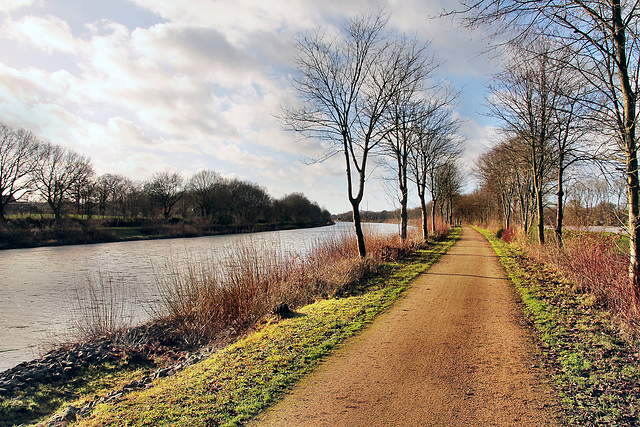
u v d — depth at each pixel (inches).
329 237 735.7
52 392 235.6
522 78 508.4
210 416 153.0
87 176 2176.4
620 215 343.9
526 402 157.9
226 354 229.1
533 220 815.1
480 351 219.6
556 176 717.3
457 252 798.5
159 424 149.1
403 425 141.9
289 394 170.9
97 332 349.4
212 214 2485.2
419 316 299.0
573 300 329.7
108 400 194.7
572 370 187.2
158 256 1124.5
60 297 587.2
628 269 278.4
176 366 250.1
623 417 142.3
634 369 182.1
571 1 244.8
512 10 242.5
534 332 252.5
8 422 199.3
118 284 684.7
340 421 146.0
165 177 2701.8
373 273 521.3
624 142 278.4
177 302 406.3
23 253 1284.4
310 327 272.4
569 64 282.4
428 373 190.1
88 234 1769.2
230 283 413.4
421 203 965.2
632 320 235.0
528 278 456.8
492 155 1043.9
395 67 593.3
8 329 423.8
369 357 213.8
